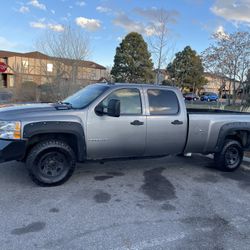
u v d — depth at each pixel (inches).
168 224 151.3
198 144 236.8
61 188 194.5
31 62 1561.3
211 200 186.1
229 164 251.3
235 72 647.1
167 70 880.3
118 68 1784.0
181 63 1127.6
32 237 133.3
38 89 818.8
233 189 208.7
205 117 236.8
